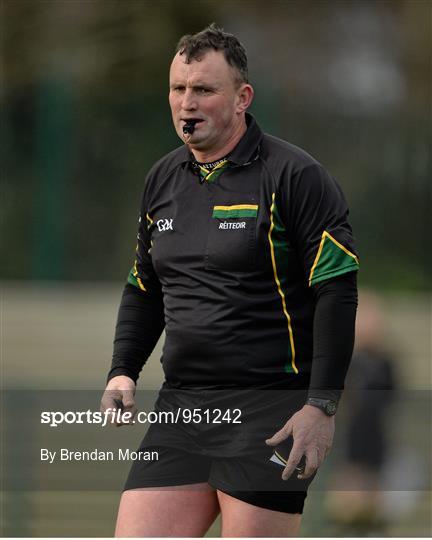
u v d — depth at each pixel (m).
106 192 37.66
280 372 10.64
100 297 36.50
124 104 37.88
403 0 45.16
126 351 11.93
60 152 37.75
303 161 10.59
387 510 18.28
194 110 10.69
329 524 18.30
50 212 37.59
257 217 10.56
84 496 17.81
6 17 42.59
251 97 10.98
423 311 35.03
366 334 19.75
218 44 10.74
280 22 44.69
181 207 11.02
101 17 43.47
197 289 10.82
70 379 27.94
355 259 10.47
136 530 10.84
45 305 35.59
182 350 10.88
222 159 10.86
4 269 37.38
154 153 37.84
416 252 37.53
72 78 41.06
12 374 28.36
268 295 10.62
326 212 10.45
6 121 37.91
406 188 37.53
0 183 37.69
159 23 44.06
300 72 42.25
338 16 44.66
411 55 42.97
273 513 10.58
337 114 37.25
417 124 37.53
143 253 11.84
